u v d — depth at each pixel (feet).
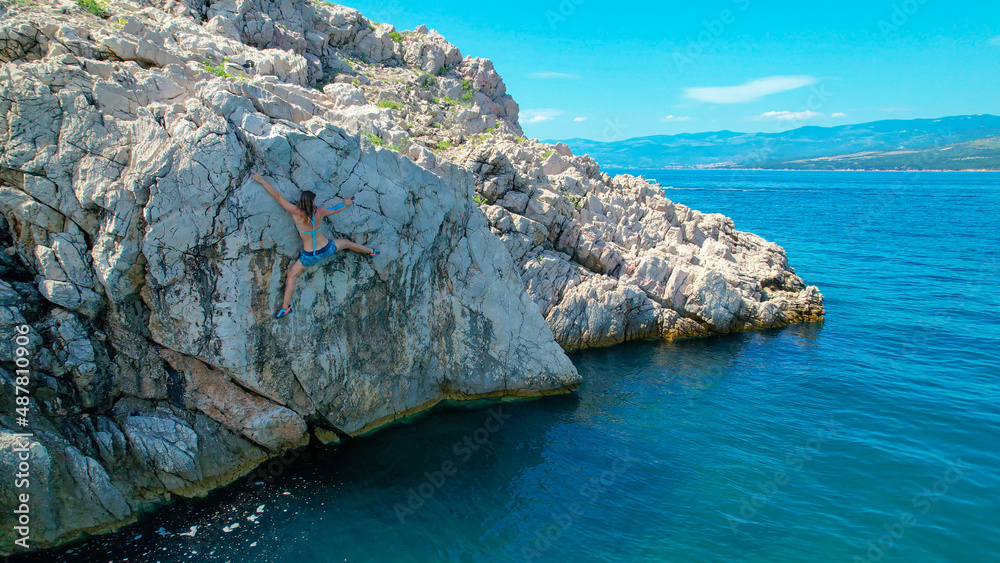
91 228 36.04
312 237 38.58
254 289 39.01
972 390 60.80
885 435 51.08
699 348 73.41
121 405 37.27
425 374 52.60
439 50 95.14
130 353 37.70
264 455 42.91
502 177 71.72
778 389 60.90
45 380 33.94
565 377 57.62
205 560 32.91
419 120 79.00
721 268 85.46
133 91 37.99
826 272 121.49
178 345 38.73
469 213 53.06
